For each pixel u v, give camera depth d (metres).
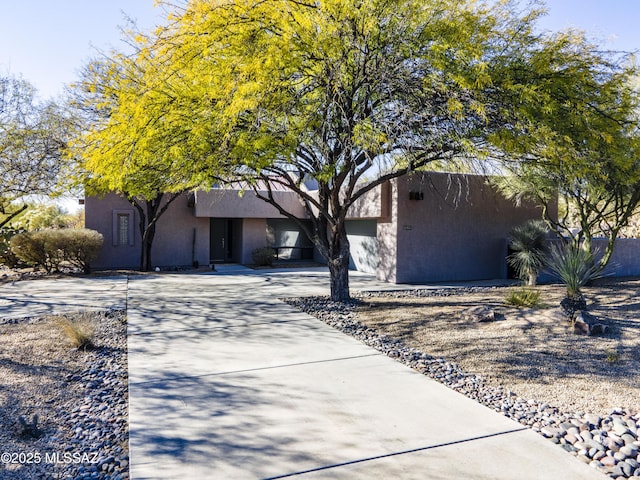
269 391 4.88
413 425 4.09
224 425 4.05
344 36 7.32
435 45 7.14
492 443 3.76
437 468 3.37
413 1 7.50
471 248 14.72
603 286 12.71
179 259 19.78
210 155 7.31
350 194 9.78
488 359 6.14
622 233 20.66
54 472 3.37
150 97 7.02
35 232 16.25
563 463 3.46
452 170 11.05
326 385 5.08
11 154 14.12
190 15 6.88
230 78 6.88
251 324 8.14
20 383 5.08
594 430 4.03
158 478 3.20
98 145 8.09
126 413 4.41
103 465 3.47
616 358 6.07
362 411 4.38
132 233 19.03
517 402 4.72
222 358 6.06
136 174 8.65
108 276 15.74
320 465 3.39
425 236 14.11
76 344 6.57
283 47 6.85
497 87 7.29
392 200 13.92
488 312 8.27
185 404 4.51
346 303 10.22
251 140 7.24
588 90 7.83
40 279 14.83
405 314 8.95
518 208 15.27
